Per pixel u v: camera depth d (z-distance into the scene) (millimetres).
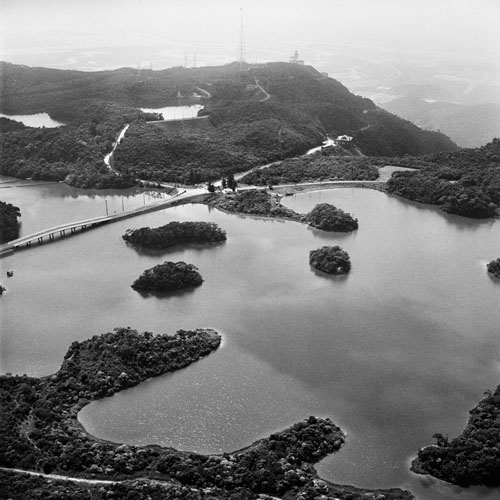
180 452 195375
